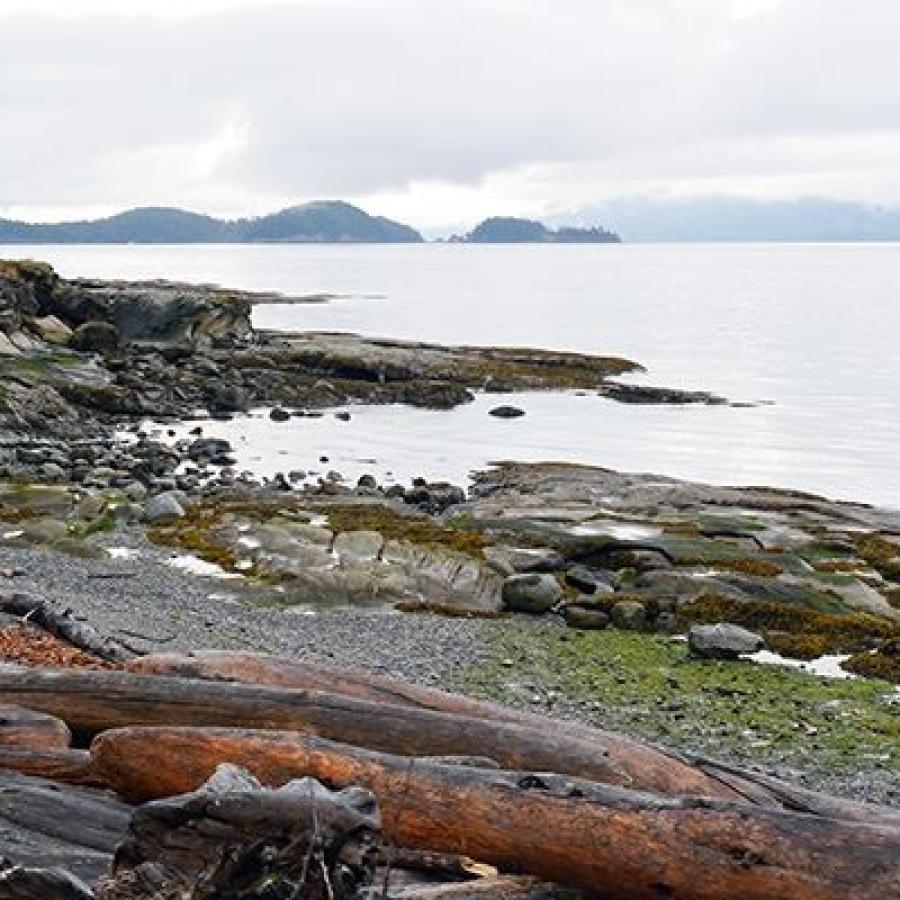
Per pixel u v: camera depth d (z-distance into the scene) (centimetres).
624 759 1242
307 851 725
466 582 3494
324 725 1273
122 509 4147
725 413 8012
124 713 1353
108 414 6950
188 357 8375
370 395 8200
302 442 6469
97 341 7994
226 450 6012
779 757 2308
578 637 3156
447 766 1073
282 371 8506
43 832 1098
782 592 3450
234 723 1311
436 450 6375
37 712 1363
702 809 963
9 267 8494
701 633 3011
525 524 4125
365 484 5225
